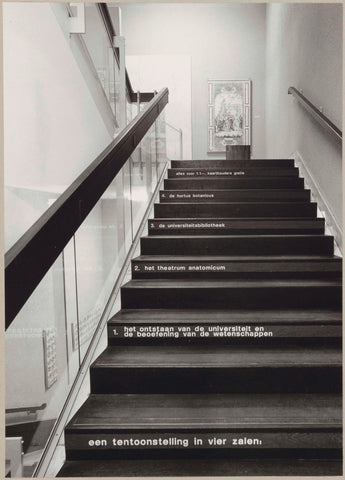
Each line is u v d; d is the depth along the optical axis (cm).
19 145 244
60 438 189
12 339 223
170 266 315
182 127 795
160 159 514
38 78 269
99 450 180
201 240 345
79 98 345
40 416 210
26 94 254
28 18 257
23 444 190
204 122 798
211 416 188
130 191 363
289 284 285
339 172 345
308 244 345
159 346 245
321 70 417
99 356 228
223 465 175
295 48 544
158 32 788
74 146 334
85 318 276
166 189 463
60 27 305
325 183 394
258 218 376
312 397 207
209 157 802
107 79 444
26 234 148
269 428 179
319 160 419
